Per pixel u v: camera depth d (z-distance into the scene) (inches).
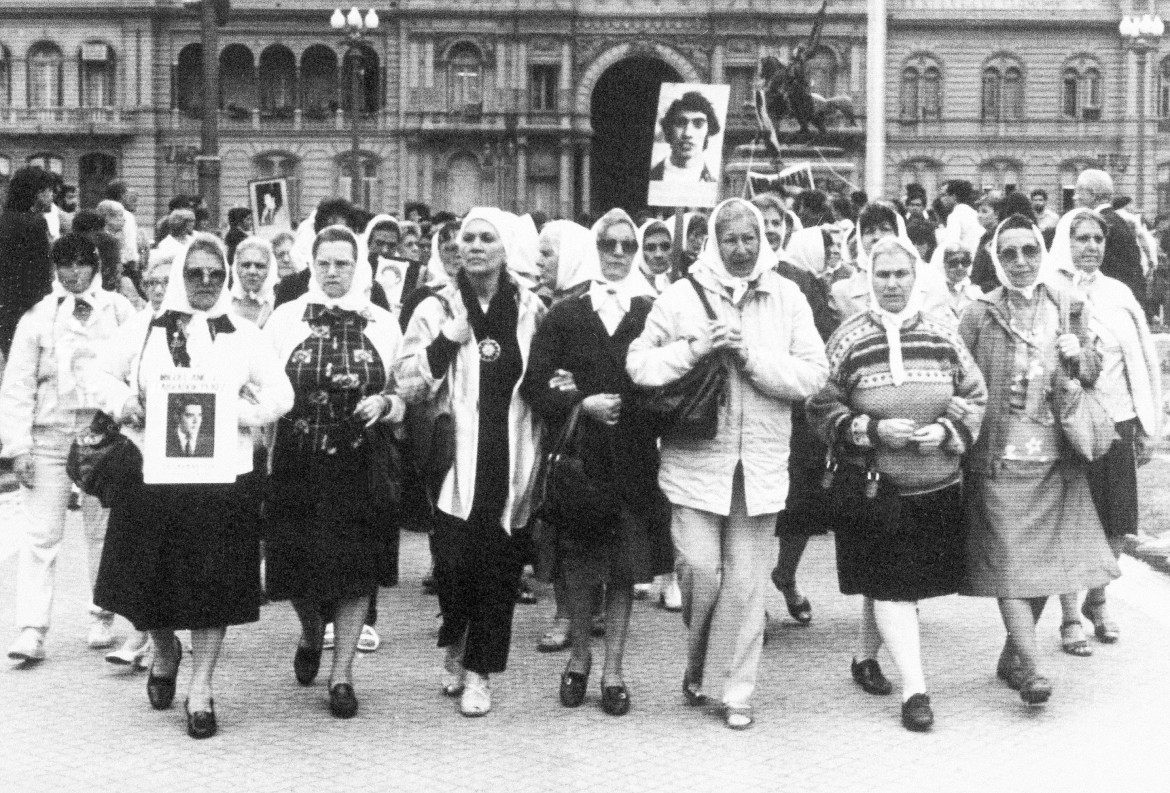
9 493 692.7
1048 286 379.2
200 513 346.6
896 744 341.7
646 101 3085.6
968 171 2933.1
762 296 359.9
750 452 354.6
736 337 346.6
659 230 506.9
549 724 358.6
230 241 824.3
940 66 2918.3
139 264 986.1
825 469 426.6
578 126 2856.8
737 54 2861.7
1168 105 2947.8
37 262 628.1
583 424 362.9
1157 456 855.1
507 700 380.2
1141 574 534.0
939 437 351.3
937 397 355.3
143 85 2834.6
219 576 347.3
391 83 2856.8
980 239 616.7
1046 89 2925.7
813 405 369.7
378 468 366.6
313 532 367.9
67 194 1106.7
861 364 360.2
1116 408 432.1
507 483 363.3
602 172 3110.2
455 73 2851.9
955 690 386.3
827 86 2886.3
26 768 325.1
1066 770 323.0
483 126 2834.6
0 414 414.3
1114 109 2930.6
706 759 331.0
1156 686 387.9
